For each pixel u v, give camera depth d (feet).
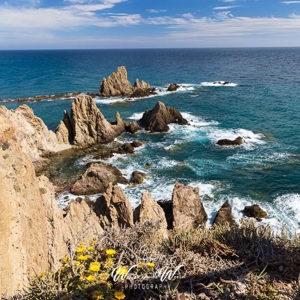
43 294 16.37
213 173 103.40
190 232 24.61
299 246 21.71
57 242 26.37
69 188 95.25
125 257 19.61
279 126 156.97
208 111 192.54
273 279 18.49
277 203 83.25
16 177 21.34
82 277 16.65
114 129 143.33
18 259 20.20
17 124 108.88
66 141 131.34
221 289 17.33
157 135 145.18
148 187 94.32
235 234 23.53
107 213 59.77
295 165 108.06
